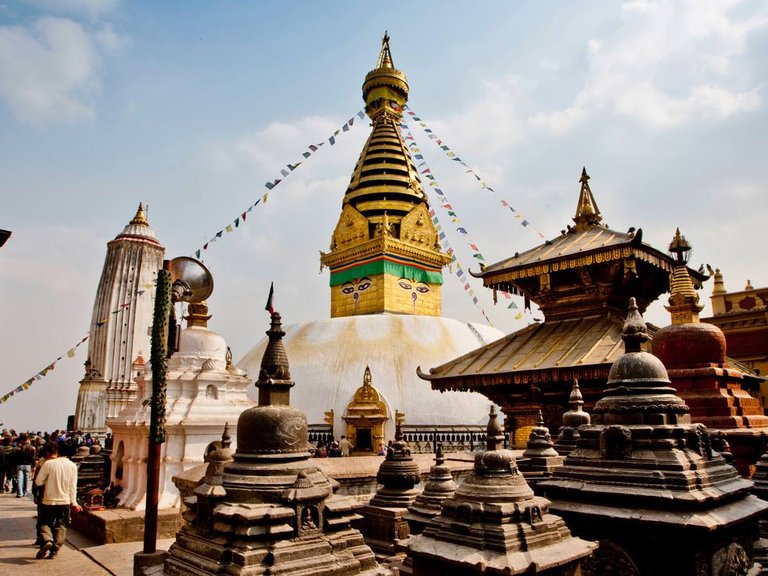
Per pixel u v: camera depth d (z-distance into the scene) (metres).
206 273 13.32
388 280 40.31
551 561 5.50
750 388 16.52
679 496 6.46
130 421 14.60
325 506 6.41
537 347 17.28
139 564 8.41
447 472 9.20
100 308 54.22
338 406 32.84
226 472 6.48
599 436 7.43
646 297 19.08
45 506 11.24
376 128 46.81
